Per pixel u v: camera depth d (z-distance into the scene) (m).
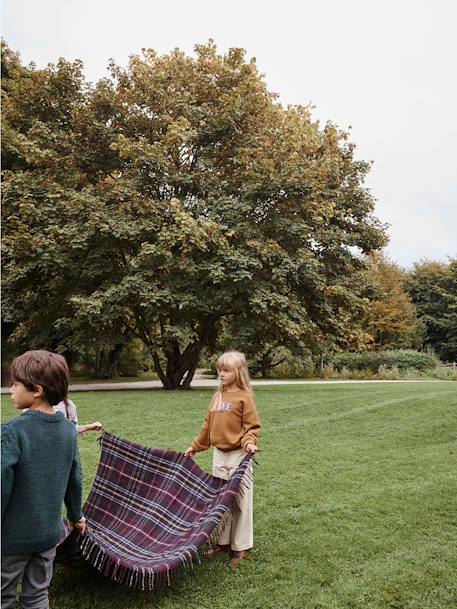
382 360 32.19
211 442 4.39
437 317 47.12
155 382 26.42
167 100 16.50
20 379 2.76
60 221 15.45
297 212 16.17
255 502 5.70
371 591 3.74
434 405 11.70
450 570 4.07
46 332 17.22
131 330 17.69
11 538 2.62
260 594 3.70
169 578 3.45
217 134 16.78
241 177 16.14
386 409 11.59
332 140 18.84
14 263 15.46
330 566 4.14
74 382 26.20
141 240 15.11
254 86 17.12
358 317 19.23
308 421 10.69
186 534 3.84
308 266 15.24
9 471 2.55
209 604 3.56
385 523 5.07
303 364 31.80
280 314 14.81
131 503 4.22
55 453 2.74
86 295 15.83
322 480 6.53
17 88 18.23
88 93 17.98
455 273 46.56
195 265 14.50
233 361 4.36
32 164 18.22
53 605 3.51
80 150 17.23
